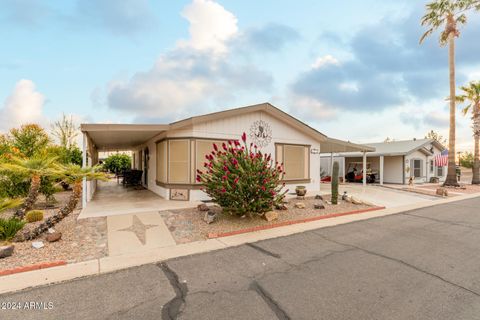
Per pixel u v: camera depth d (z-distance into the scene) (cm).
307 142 1304
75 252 461
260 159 704
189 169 953
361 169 2247
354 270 397
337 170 971
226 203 690
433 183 2092
